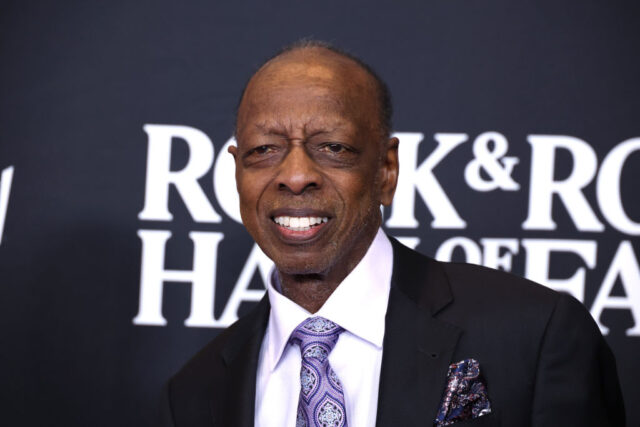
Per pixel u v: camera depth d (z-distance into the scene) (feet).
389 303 12.65
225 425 12.91
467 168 26.32
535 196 26.25
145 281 26.30
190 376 14.25
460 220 26.20
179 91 26.66
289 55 12.21
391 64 26.66
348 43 26.78
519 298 12.50
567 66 26.53
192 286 26.35
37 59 26.50
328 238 11.78
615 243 26.12
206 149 26.55
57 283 26.20
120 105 26.53
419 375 11.87
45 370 26.13
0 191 26.16
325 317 12.37
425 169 26.30
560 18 26.63
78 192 26.35
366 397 12.16
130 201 26.37
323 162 11.69
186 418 13.73
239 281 26.40
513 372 11.87
